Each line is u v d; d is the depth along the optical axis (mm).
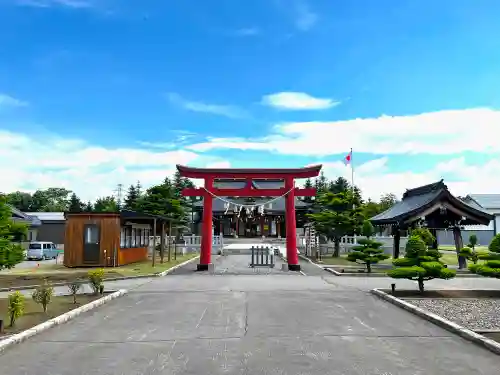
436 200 25453
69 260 26031
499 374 6594
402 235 43500
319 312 11594
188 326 9852
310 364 7023
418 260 15117
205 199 25734
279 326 9828
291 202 25672
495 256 15188
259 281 19328
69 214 26375
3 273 22359
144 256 32688
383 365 6992
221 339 8641
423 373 6617
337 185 63031
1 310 11609
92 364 7094
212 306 12547
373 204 58594
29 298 13898
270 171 25750
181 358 7375
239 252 43250
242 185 67188
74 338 8781
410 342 8438
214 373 6598
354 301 13547
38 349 7984
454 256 35219
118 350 7891
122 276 20625
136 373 6621
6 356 7562
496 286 17453
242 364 7023
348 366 6922
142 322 10312
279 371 6684
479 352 7750
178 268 26406
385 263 29281
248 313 11430
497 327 9508
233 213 60312
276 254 39312
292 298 14102
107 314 11359
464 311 11570
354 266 27000
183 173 25719
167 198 44594
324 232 35906
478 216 25375
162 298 14141
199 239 44344
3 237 13188
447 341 8531
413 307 11680
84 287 16797
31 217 54500
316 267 27328
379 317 10945
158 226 36906
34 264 31406
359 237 40406
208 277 21188
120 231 26969
